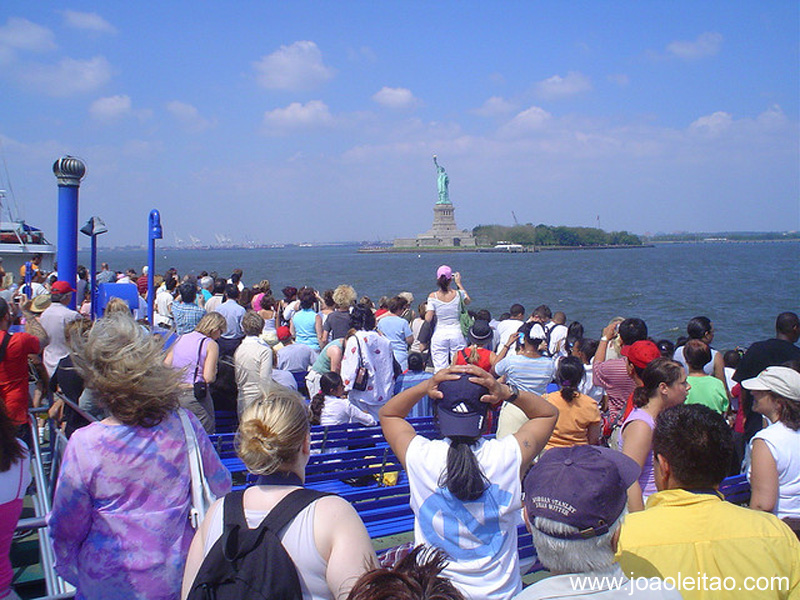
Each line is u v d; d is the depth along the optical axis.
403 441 3.04
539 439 3.02
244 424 2.54
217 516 2.47
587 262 129.62
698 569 2.65
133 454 2.85
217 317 5.89
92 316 10.23
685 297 51.78
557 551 2.26
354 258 191.00
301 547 2.32
